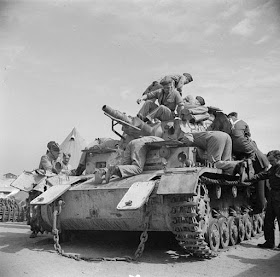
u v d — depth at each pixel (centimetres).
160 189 665
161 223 719
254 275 611
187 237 684
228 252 809
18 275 581
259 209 1051
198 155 862
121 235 983
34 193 1002
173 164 825
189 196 670
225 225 855
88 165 1017
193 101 1066
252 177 838
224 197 874
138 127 957
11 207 1775
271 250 849
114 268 645
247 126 966
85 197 798
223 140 848
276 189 789
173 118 1013
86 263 679
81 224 833
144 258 729
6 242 907
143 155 845
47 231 920
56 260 692
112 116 903
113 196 763
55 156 1088
